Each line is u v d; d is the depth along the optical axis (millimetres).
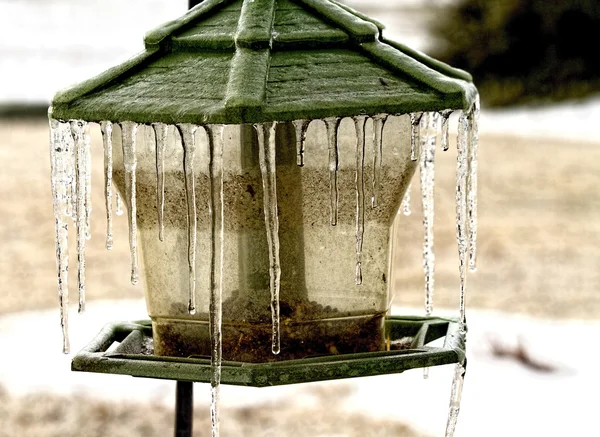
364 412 5086
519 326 6426
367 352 2156
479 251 10047
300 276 2207
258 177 2143
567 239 10508
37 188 13328
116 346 2486
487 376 5438
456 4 22531
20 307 7797
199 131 2146
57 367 5902
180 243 2221
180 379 2014
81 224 2254
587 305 7832
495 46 21781
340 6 2439
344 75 2055
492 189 13141
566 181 13625
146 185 2236
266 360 2225
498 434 4684
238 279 2199
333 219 2158
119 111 2023
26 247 10320
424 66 2088
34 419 5105
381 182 2225
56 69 24500
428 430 4785
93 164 13680
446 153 16031
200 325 2258
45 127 18562
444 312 7473
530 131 18297
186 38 2211
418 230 11219
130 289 8516
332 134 2059
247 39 2094
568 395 5148
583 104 20281
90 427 5043
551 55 21484
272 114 1894
